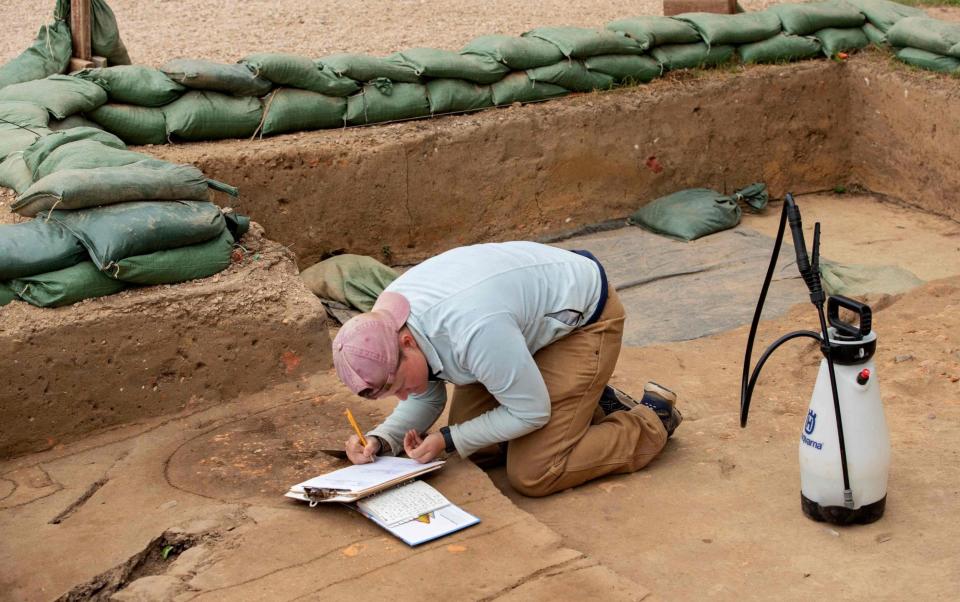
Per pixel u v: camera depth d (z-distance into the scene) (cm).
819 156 855
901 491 363
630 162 772
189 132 630
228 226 483
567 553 310
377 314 315
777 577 313
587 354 353
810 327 560
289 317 445
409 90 698
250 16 980
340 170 656
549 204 750
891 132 822
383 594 288
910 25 822
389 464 348
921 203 811
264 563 305
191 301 425
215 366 436
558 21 995
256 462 377
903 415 425
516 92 732
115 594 297
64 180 411
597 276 353
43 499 360
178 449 392
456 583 293
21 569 312
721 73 806
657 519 351
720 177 818
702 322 590
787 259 690
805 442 341
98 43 669
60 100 572
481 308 315
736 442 411
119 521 337
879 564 318
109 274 411
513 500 367
